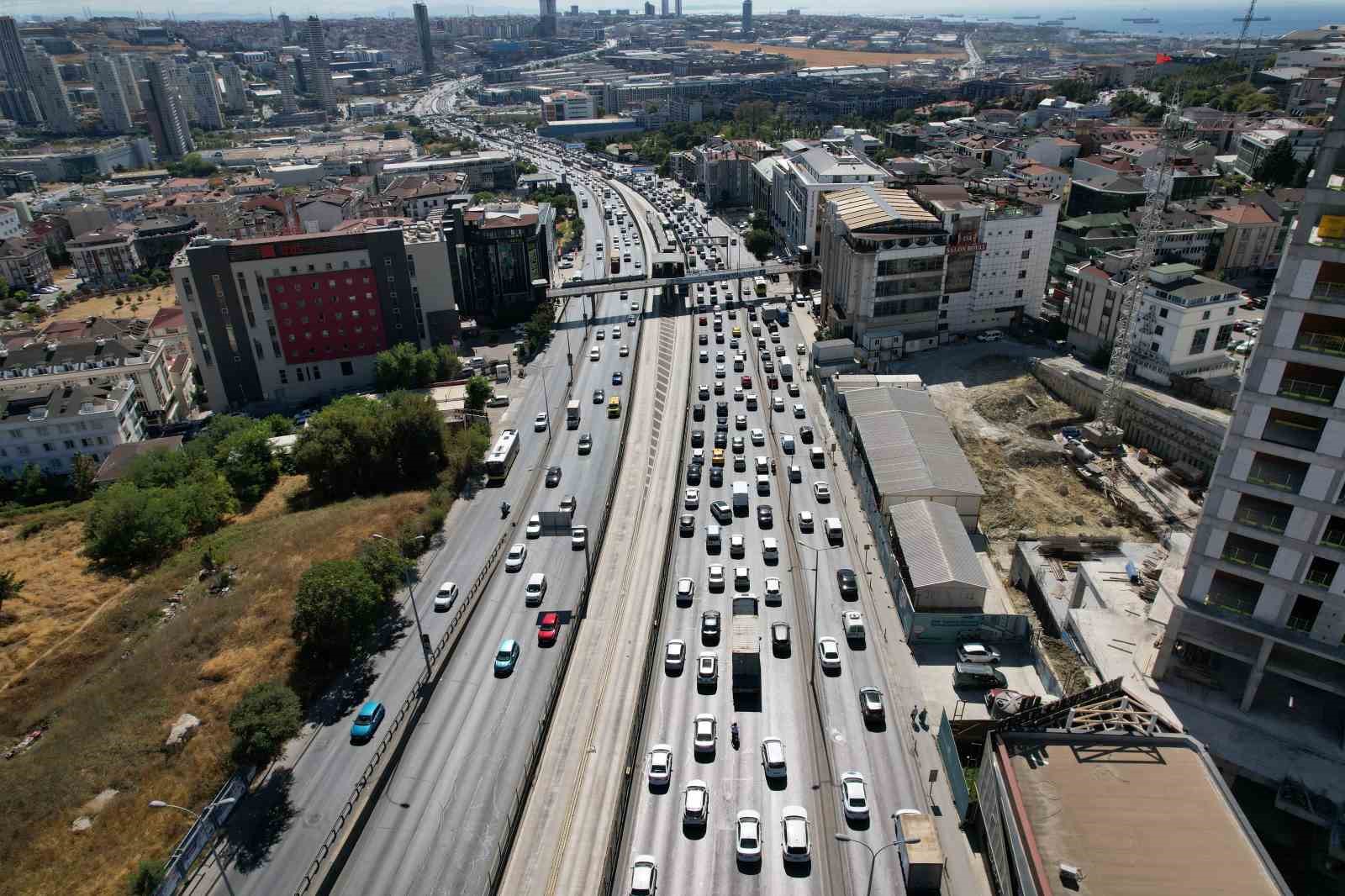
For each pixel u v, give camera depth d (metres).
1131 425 143.75
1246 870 56.44
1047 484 132.62
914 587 94.25
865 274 170.62
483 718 84.44
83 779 76.88
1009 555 115.94
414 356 170.38
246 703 78.00
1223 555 74.81
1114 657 84.88
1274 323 66.75
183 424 170.25
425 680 89.44
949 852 68.25
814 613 92.75
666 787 74.75
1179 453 134.75
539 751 79.69
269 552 111.44
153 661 91.12
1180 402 140.00
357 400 148.62
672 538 114.19
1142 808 61.31
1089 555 112.31
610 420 154.25
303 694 87.81
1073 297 169.75
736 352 183.88
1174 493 125.94
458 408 154.38
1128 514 123.50
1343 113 60.09
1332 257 62.69
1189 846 58.22
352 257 174.38
